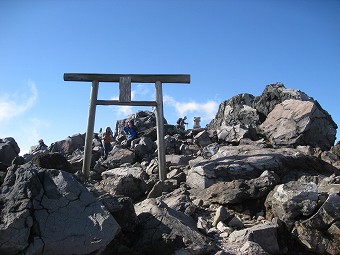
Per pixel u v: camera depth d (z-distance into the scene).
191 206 5.16
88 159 7.43
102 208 3.73
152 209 4.54
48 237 3.38
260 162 6.82
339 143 8.96
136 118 13.79
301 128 9.45
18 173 3.89
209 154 8.77
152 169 8.07
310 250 4.56
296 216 4.80
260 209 5.46
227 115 12.48
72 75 7.61
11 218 3.41
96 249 3.45
